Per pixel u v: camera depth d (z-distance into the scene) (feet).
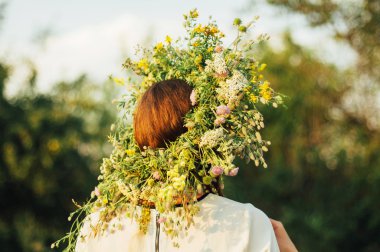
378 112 35.35
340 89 36.65
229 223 4.47
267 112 38.63
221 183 4.88
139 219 4.61
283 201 35.91
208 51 5.83
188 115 4.71
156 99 4.75
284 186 35.63
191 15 6.07
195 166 4.71
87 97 35.45
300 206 34.76
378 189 31.96
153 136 4.68
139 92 6.20
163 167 4.67
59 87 33.94
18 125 30.42
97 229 4.76
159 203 4.44
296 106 37.99
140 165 4.82
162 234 4.55
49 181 31.60
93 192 4.95
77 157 33.32
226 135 4.85
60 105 33.55
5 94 31.30
